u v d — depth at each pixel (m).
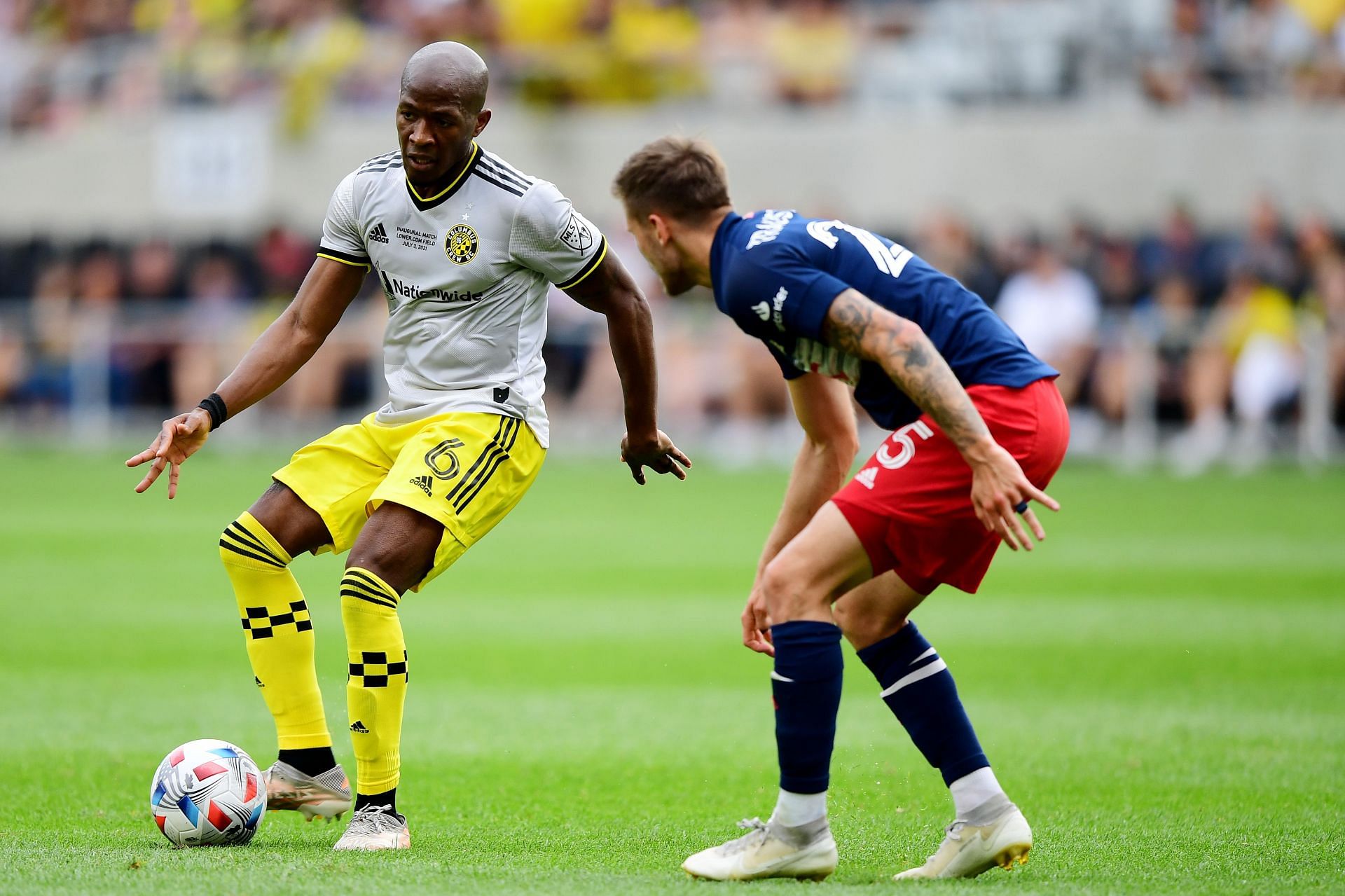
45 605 35.88
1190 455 70.81
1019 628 33.69
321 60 83.50
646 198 15.31
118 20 90.75
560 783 20.23
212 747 16.22
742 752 22.27
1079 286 70.44
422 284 17.23
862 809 18.92
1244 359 70.00
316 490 17.50
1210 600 37.44
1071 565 43.69
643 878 14.51
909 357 14.23
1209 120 76.75
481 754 22.06
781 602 14.78
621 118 80.69
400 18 84.75
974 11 81.38
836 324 14.43
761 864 14.62
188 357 77.62
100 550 45.44
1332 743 22.61
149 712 24.72
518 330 17.44
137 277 81.94
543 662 29.78
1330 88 78.50
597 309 17.70
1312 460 70.50
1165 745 22.47
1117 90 79.75
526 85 81.69
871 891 14.03
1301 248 70.81
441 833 17.14
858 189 79.50
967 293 15.24
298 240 82.19
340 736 24.50
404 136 16.70
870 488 14.81
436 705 25.77
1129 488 63.56
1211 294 73.31
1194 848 16.33
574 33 81.88
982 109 80.50
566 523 53.75
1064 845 16.53
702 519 54.78
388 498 16.48
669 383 73.75
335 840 16.77
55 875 14.07
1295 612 35.78
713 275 15.16
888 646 15.71
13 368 79.31
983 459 14.12
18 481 64.31
